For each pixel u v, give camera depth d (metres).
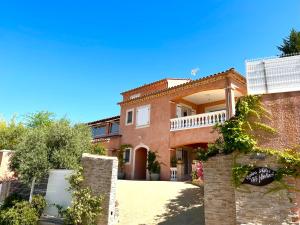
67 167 12.84
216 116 19.62
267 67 9.90
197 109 25.33
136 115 25.50
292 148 8.66
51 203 12.02
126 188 16.16
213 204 9.33
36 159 12.52
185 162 23.02
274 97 9.43
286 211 7.88
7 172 14.98
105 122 30.97
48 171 12.65
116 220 11.28
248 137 9.10
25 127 24.05
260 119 9.39
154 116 23.83
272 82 9.66
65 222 10.89
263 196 8.27
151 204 13.17
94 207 10.65
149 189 15.86
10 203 12.48
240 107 9.70
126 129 25.98
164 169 21.73
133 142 24.91
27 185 12.99
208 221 9.28
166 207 12.62
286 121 9.02
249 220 8.29
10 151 15.71
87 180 11.36
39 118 26.38
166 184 17.33
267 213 8.09
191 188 15.65
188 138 20.77
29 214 11.56
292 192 7.94
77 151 13.67
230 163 9.33
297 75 9.39
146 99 24.97
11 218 11.50
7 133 21.47
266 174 8.38
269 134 9.12
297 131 8.77
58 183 12.16
